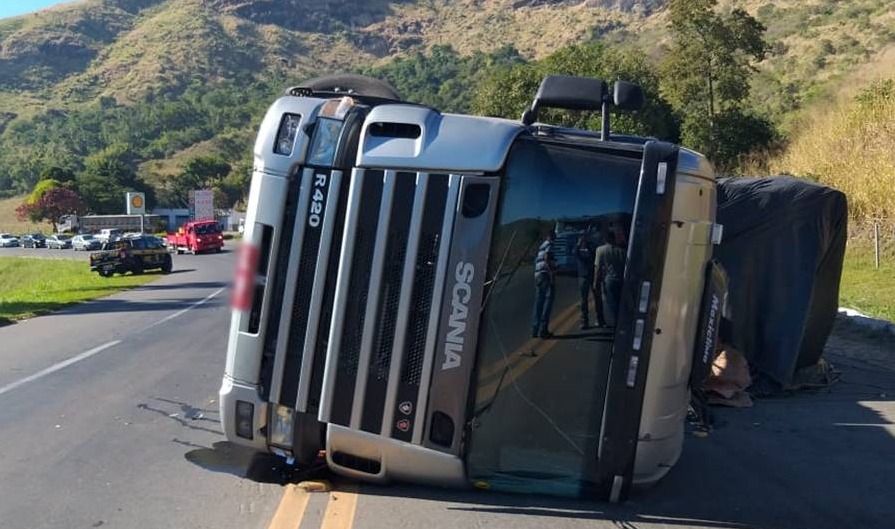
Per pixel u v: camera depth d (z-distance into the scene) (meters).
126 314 18.61
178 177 112.31
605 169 5.16
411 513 5.40
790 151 29.52
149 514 5.52
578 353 5.16
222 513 5.51
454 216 5.09
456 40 194.62
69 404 8.83
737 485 6.18
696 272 5.33
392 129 5.29
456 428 5.15
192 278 32.03
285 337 5.40
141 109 161.38
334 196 5.29
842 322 13.39
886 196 21.38
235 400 5.54
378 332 5.19
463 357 5.11
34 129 169.25
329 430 5.33
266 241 5.45
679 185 5.12
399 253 5.16
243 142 135.12
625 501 5.55
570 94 5.55
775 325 9.26
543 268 5.16
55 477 6.32
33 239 80.94
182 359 11.77
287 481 6.06
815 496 5.97
